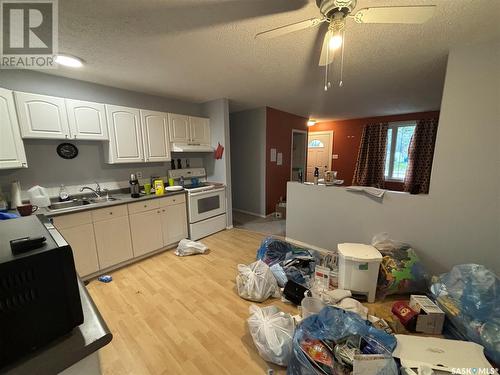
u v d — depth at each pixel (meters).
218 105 3.72
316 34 1.70
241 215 4.91
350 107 4.46
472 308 1.45
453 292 1.61
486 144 1.84
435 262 2.16
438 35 1.73
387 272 1.98
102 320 0.71
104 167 2.94
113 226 2.53
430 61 2.23
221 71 2.43
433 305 1.67
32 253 0.57
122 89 2.99
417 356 1.25
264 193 4.70
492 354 1.29
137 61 2.12
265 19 1.51
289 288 2.02
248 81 2.78
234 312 1.90
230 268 2.63
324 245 2.92
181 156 3.86
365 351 1.20
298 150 6.00
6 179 2.24
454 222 2.03
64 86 2.51
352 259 1.92
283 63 2.24
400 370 1.20
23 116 2.08
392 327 1.65
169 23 1.54
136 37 1.70
